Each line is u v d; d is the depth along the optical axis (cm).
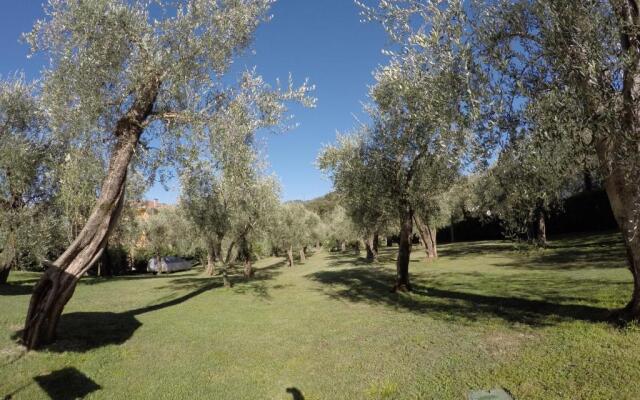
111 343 1016
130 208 2769
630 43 632
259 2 1299
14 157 1598
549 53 661
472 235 5484
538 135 637
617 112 606
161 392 715
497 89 692
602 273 1631
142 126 1114
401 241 1742
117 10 1075
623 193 720
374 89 1498
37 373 790
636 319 777
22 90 1747
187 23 1141
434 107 775
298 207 4797
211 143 1208
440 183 1603
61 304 975
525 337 838
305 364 834
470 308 1223
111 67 1102
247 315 1398
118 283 2608
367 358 830
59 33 1092
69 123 1078
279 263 4672
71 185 1163
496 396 562
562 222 4028
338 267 3341
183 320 1314
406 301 1480
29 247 1659
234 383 752
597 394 542
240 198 2455
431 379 673
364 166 1630
